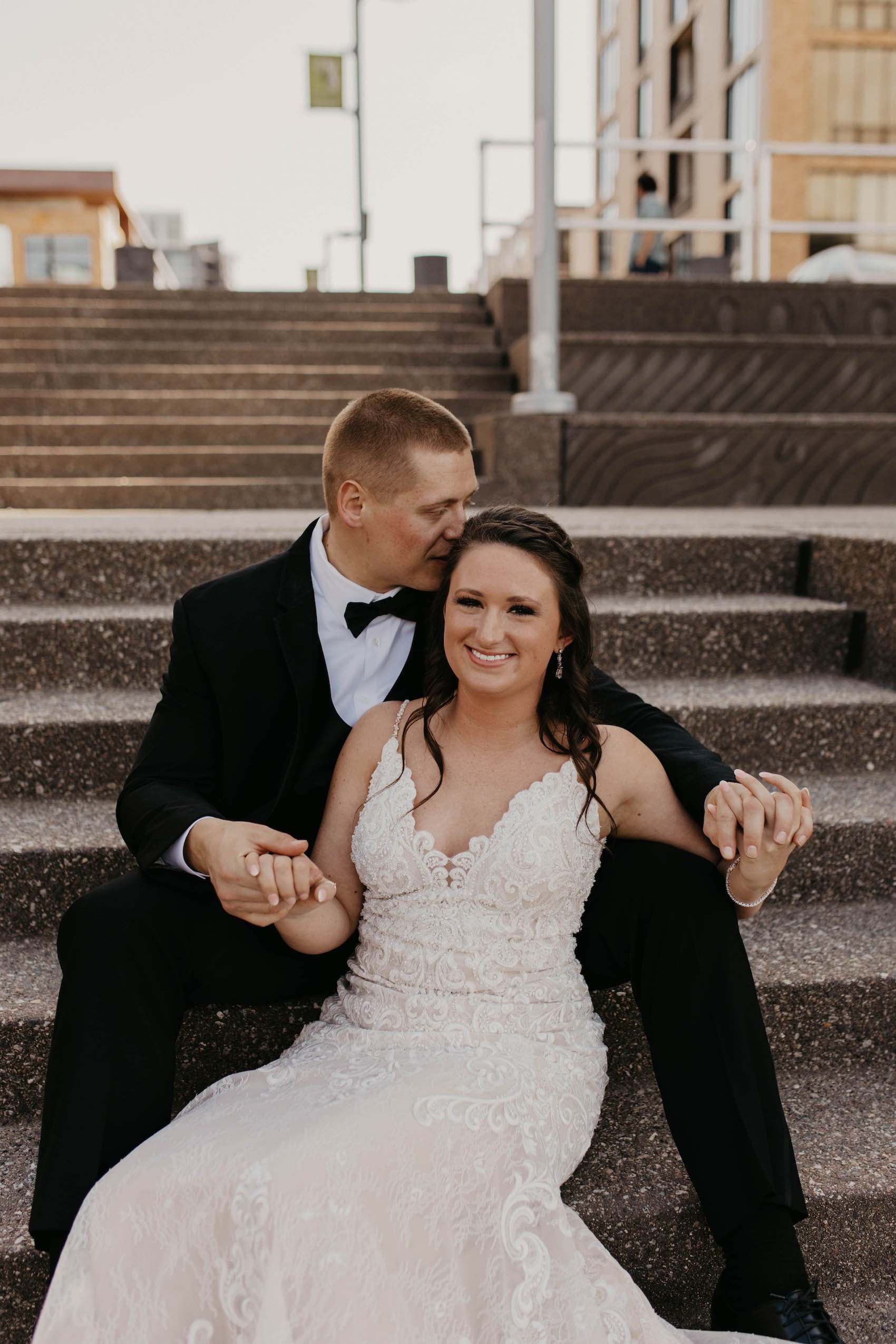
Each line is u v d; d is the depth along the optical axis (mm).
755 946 2262
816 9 26312
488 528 1761
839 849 2459
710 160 29031
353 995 1817
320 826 1971
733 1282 1631
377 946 1785
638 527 3820
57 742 2553
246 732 1960
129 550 3164
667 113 31688
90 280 25422
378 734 1911
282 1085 1639
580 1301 1447
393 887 1774
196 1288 1413
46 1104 1624
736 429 5543
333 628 2020
